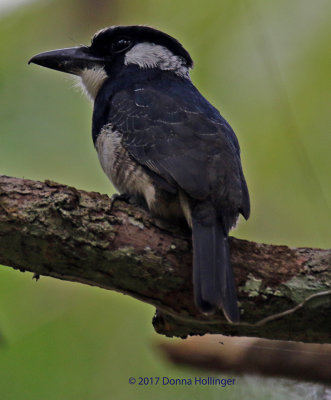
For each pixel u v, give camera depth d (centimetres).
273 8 1120
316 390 984
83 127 1141
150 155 900
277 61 1120
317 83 1111
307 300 807
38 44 1164
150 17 1175
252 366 1005
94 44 1105
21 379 998
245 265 822
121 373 1023
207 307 776
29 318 1036
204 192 840
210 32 1155
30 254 802
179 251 816
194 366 1023
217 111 999
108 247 802
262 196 1152
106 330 1045
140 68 1073
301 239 1144
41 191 803
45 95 1145
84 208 807
